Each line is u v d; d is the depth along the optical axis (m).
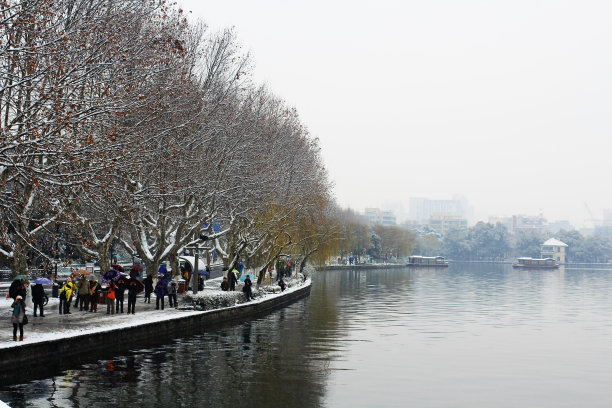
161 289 34.72
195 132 38.12
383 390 21.11
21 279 22.55
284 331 35.06
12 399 17.91
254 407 17.98
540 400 20.77
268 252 59.66
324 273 131.75
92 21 25.95
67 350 22.86
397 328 38.88
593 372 25.77
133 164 29.62
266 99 54.06
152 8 31.19
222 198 45.31
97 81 27.22
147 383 20.27
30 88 23.20
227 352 26.72
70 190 26.77
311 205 62.28
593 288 91.56
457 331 38.34
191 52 36.09
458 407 19.41
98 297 35.25
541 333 38.62
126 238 58.22
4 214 28.42
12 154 22.94
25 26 23.39
